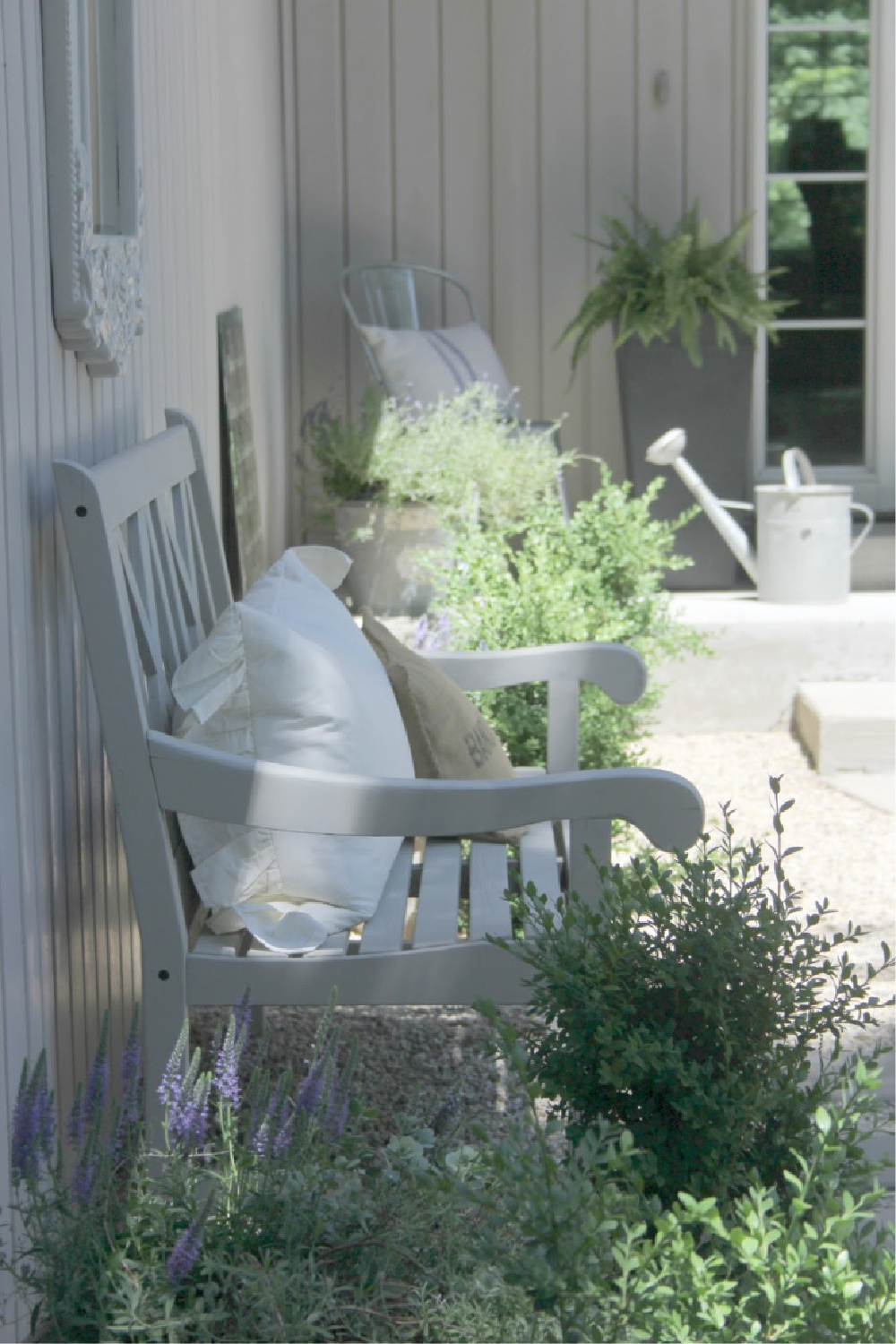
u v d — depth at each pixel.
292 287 6.83
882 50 6.66
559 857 2.65
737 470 6.34
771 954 1.90
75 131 2.11
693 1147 1.75
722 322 6.15
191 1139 1.79
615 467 6.97
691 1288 1.48
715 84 6.77
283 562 2.77
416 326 6.65
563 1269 1.45
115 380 2.58
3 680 1.85
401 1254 1.72
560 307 6.91
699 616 5.44
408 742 2.64
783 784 4.85
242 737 2.30
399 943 2.21
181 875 2.30
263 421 5.64
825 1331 1.44
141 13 2.92
